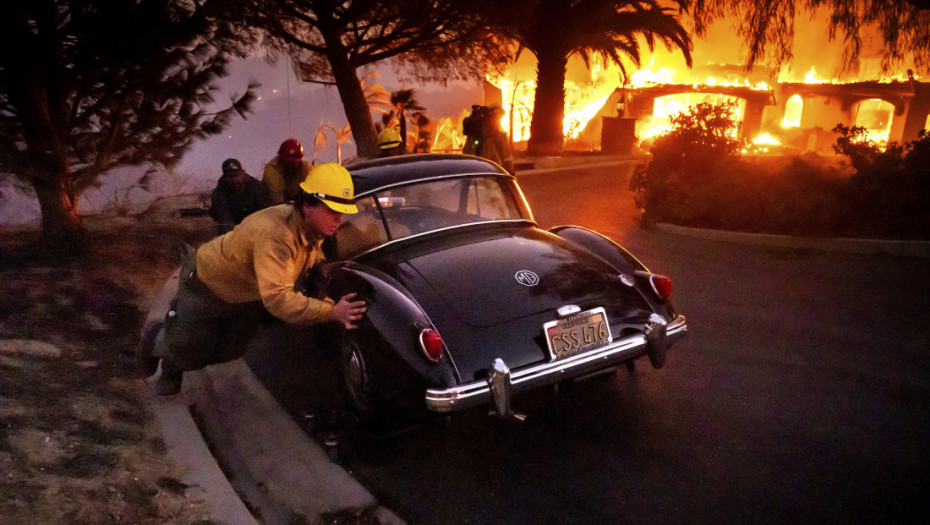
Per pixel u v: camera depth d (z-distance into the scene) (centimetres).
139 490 288
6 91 612
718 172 871
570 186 1362
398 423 328
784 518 286
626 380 434
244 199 560
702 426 369
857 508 290
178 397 396
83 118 681
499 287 349
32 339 435
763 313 541
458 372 309
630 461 339
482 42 1507
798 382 415
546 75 1955
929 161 736
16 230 798
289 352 504
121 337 478
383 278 361
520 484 324
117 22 592
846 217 762
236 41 702
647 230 885
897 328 490
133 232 819
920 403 379
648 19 1842
